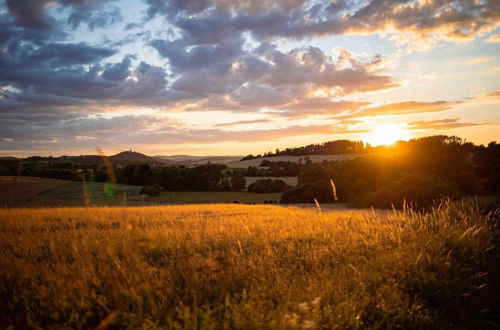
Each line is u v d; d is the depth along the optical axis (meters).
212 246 8.63
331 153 151.50
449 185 41.06
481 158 65.88
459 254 7.02
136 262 5.67
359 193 56.31
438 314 4.72
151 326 3.79
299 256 7.39
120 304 4.38
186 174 98.31
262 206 34.31
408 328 4.24
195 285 4.76
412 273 5.70
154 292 4.77
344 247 7.70
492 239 8.09
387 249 7.43
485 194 52.12
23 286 5.25
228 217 17.77
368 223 11.33
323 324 3.93
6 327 3.86
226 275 5.14
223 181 100.62
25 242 9.01
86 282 5.13
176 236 9.64
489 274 6.12
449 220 9.52
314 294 4.61
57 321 4.17
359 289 5.03
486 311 4.87
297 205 53.25
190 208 28.89
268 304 4.44
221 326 3.75
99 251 7.66
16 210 19.69
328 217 15.38
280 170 122.94
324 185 61.06
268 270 5.97
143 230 10.15
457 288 5.34
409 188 40.72
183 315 4.02
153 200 66.25
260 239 8.90
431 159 55.50
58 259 7.23
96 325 4.07
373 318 4.31
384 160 59.09
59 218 16.02
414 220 10.10
